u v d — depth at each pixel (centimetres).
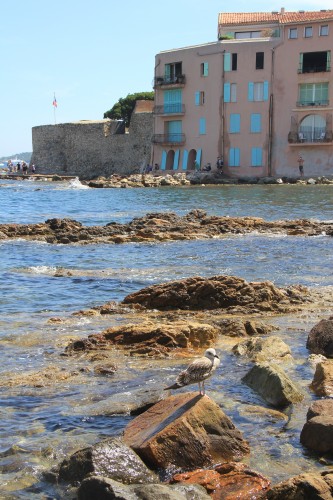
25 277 2039
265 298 1625
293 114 7944
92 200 5516
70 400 1006
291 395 994
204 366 848
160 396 975
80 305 1681
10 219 4047
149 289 1641
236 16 9081
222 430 841
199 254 2530
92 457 766
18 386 1062
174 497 685
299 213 4209
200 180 7919
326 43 7694
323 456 827
